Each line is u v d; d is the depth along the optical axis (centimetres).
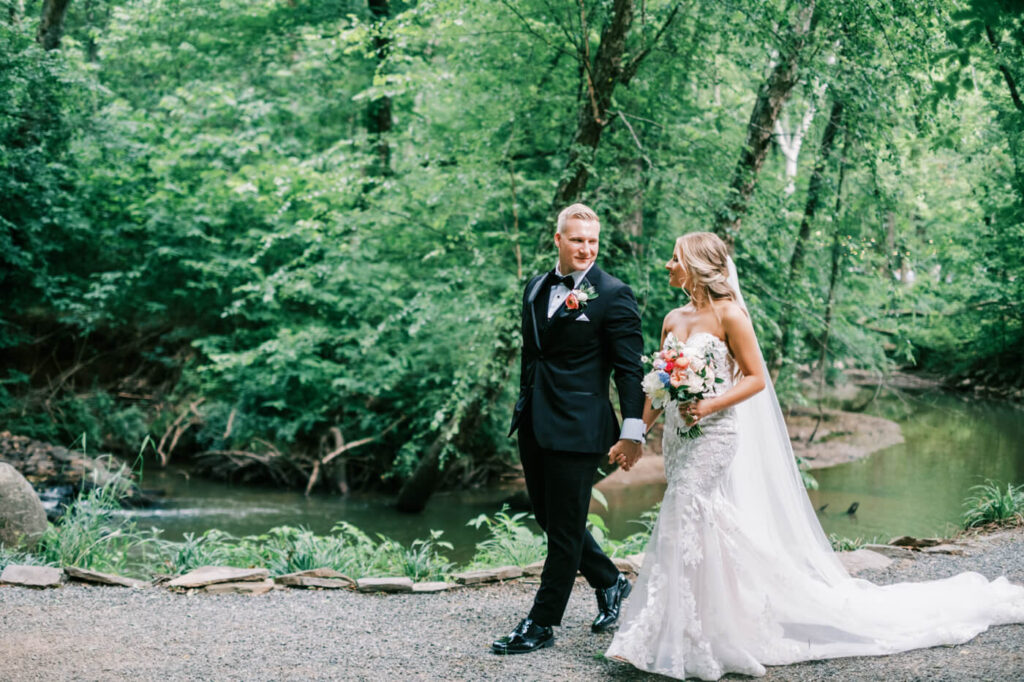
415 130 1199
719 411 360
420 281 1221
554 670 353
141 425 1360
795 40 799
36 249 1344
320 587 512
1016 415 1925
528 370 386
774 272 946
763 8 758
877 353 1105
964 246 1839
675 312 393
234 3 1320
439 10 873
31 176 1267
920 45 712
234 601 477
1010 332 2177
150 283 1436
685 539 346
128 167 1382
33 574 504
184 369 1430
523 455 393
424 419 1195
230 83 1427
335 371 1263
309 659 374
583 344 373
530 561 590
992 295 2006
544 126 1038
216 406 1358
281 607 466
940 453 1402
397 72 1203
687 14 837
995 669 324
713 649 340
